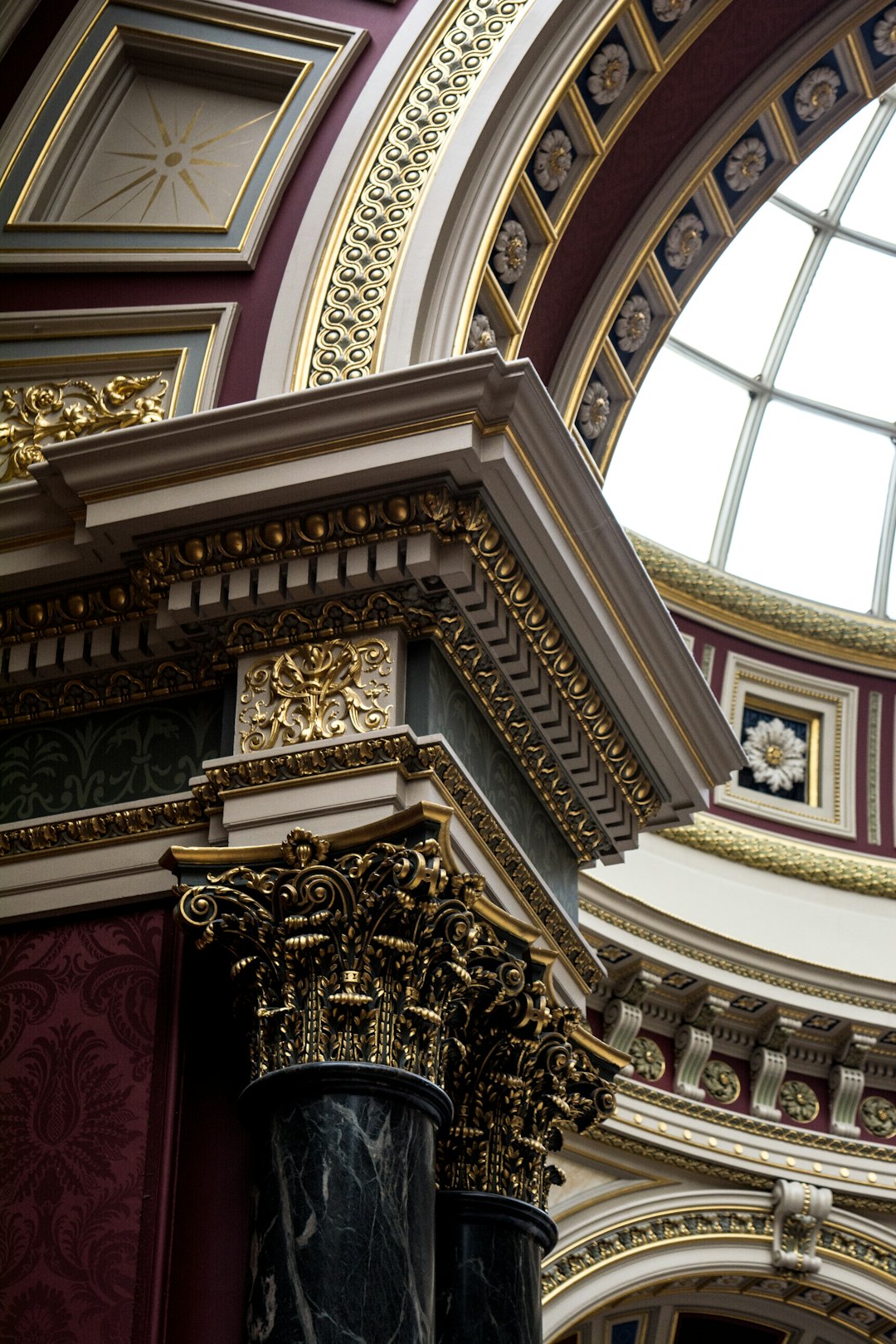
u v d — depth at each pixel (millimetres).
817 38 6781
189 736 5344
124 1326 4551
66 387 5898
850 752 13766
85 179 6309
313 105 6125
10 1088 5000
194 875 4871
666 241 6914
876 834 13664
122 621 5469
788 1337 12352
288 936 4707
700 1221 11461
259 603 5180
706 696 6070
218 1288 4629
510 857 5285
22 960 5207
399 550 5008
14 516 5488
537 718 5613
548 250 6148
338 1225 4293
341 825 4801
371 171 5871
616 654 5617
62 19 6555
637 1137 11344
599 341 6648
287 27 6312
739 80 6789
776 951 12375
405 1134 4465
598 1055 5867
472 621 5176
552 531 5180
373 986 4613
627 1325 12000
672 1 6176
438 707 5051
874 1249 11891
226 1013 5027
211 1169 4797
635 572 5555
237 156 6172
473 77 5938
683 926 11742
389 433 5000
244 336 5758
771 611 13586
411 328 5434
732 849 12922
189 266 5953
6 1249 4750
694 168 6766
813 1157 11922
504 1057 5164
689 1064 11852
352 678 5027
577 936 5852
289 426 5074
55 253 6105
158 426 5172
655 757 6113
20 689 5605
